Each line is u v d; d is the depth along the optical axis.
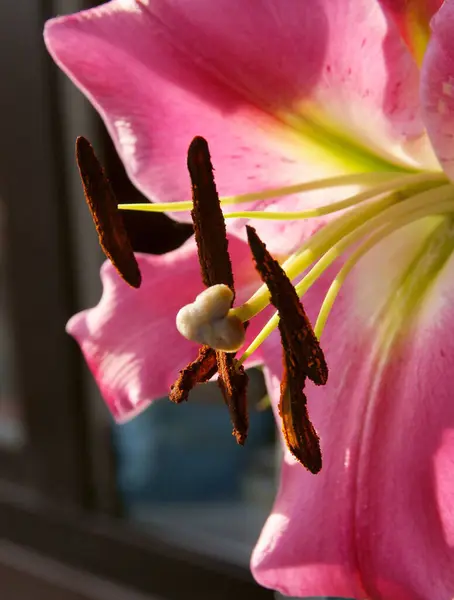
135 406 0.18
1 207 0.38
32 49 0.33
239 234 0.17
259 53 0.15
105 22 0.16
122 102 0.16
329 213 0.16
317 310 0.17
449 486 0.15
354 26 0.15
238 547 0.38
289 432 0.14
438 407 0.15
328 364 0.17
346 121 0.16
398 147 0.16
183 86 0.16
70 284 0.37
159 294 0.18
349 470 0.16
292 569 0.16
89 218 0.36
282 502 0.16
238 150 0.17
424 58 0.14
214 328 0.14
